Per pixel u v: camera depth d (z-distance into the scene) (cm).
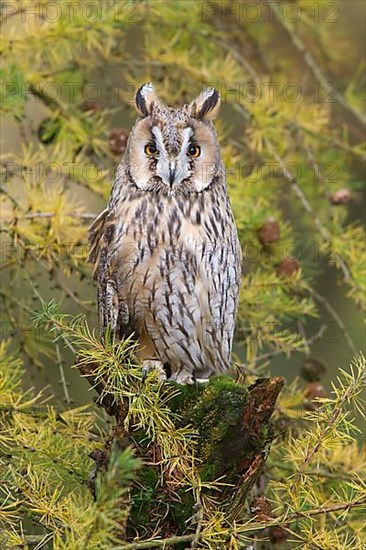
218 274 948
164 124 945
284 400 1047
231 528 770
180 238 927
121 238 929
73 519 765
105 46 1246
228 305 964
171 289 928
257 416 795
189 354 955
